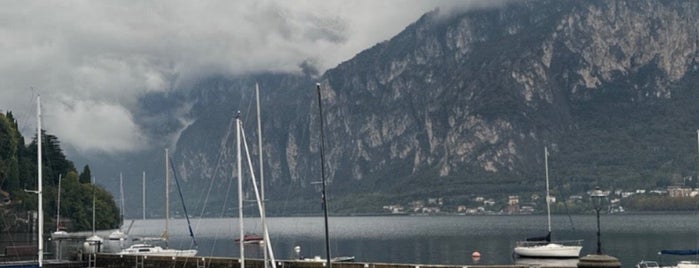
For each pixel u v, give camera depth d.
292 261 112.94
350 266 108.12
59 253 155.12
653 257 161.62
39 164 104.00
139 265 125.25
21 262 119.19
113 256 127.94
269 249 104.75
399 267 105.75
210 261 118.75
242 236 94.56
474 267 103.88
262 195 108.12
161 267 123.75
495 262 160.00
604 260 96.69
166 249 153.88
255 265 115.25
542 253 146.62
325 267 110.25
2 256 146.75
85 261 127.19
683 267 105.69
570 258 146.25
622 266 141.25
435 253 195.88
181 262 121.56
